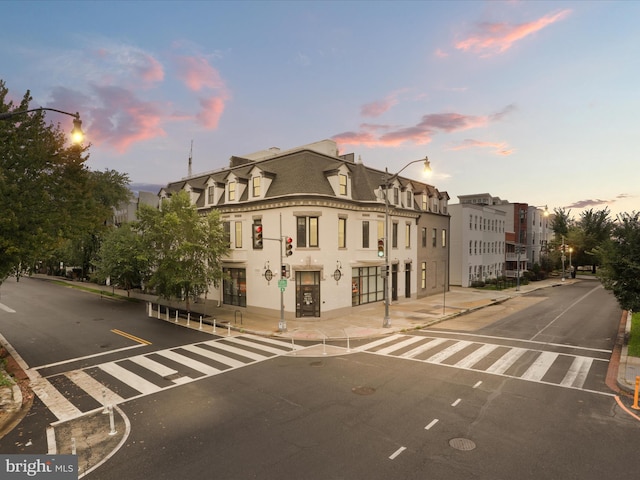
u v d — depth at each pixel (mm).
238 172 28141
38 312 27016
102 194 48281
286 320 23469
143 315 25766
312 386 12180
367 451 8102
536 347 17062
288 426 9336
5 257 13555
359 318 24234
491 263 52281
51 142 14539
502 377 12922
